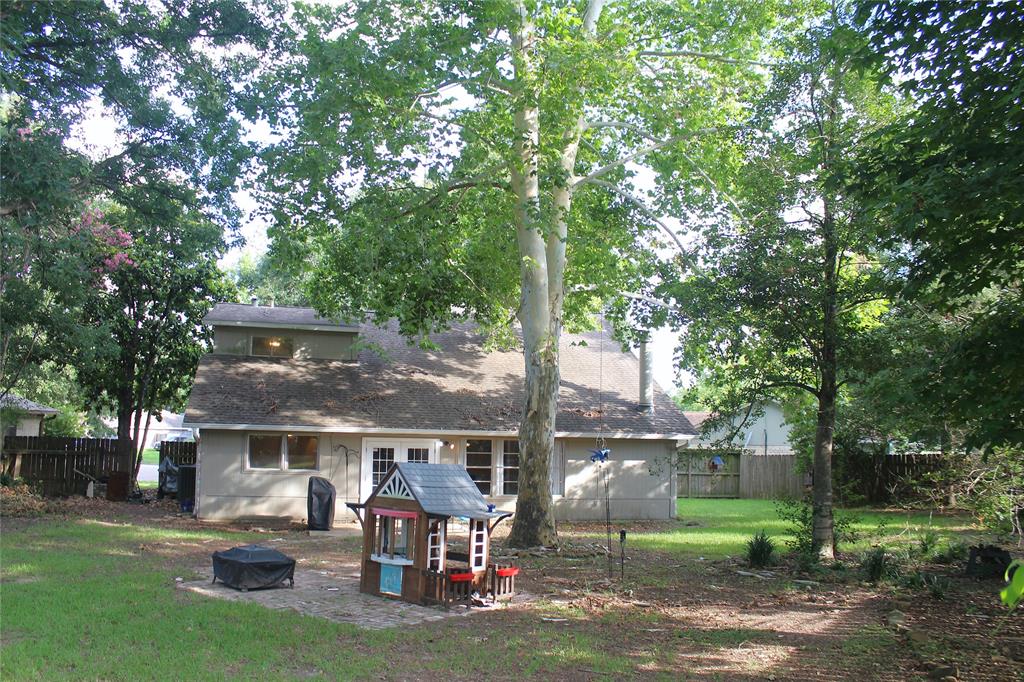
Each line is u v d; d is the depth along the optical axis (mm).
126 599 10500
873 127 14031
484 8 15391
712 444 16328
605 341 30297
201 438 21531
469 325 29297
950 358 9320
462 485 11836
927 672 8234
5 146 17438
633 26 18266
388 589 11398
